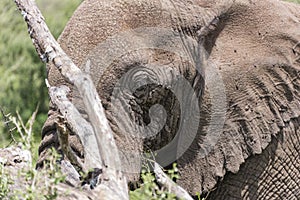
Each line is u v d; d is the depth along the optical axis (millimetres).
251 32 10711
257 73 10578
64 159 8898
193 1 10523
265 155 10641
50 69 9805
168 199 8281
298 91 10742
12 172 8828
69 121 8859
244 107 10500
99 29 9930
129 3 10180
